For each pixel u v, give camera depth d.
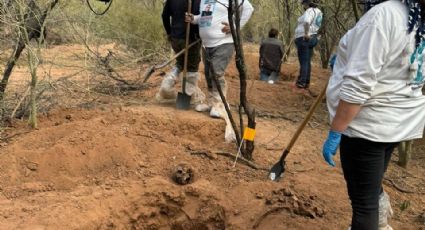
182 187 4.44
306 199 4.26
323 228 3.89
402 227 3.97
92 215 3.94
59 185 4.41
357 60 2.82
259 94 8.20
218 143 5.51
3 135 5.21
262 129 6.14
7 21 5.18
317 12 8.97
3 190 4.21
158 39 10.21
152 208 4.35
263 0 13.23
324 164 5.14
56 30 6.70
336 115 2.94
